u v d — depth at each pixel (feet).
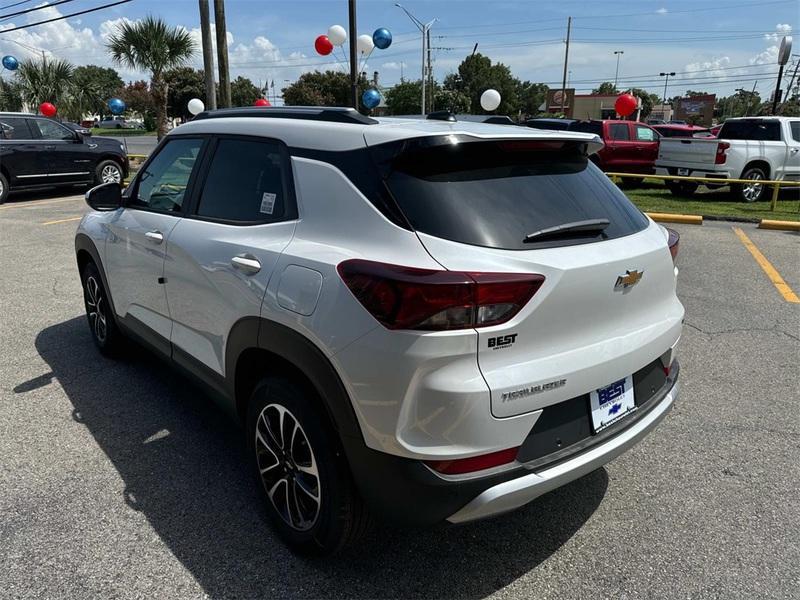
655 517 9.18
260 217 8.65
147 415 12.16
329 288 6.93
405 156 7.12
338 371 6.82
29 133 43.80
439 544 8.57
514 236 6.87
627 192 48.85
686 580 7.89
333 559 8.21
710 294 20.49
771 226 32.58
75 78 88.94
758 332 16.93
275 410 8.17
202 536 8.62
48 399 12.81
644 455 10.87
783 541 8.62
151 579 7.79
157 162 11.84
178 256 9.98
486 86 286.46
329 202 7.56
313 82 212.64
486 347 6.36
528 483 6.70
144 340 12.28
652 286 8.13
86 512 9.10
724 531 8.85
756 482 10.03
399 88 225.35
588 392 7.27
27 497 9.43
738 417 12.20
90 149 47.11
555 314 6.77
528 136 7.68
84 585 7.66
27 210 39.52
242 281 8.25
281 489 8.45
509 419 6.53
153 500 9.43
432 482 6.47
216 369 9.45
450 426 6.34
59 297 20.03
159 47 62.23
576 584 7.83
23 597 7.44
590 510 9.36
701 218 33.91
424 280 6.21
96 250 13.56
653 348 8.15
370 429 6.70
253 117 9.75
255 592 7.61
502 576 7.97
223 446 11.04
